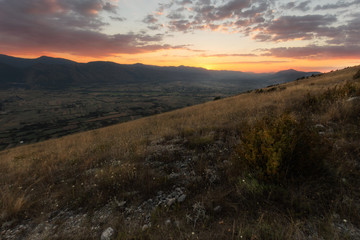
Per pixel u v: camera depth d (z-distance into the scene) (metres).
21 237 2.64
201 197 2.88
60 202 3.44
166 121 12.34
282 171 2.70
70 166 5.48
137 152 5.52
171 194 3.17
